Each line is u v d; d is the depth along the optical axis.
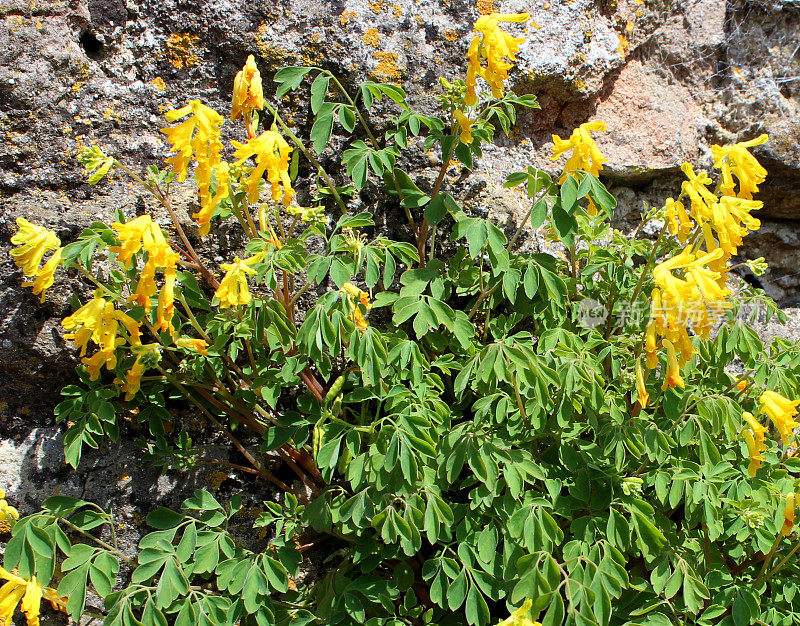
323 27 0.42
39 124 0.40
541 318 0.41
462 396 0.40
